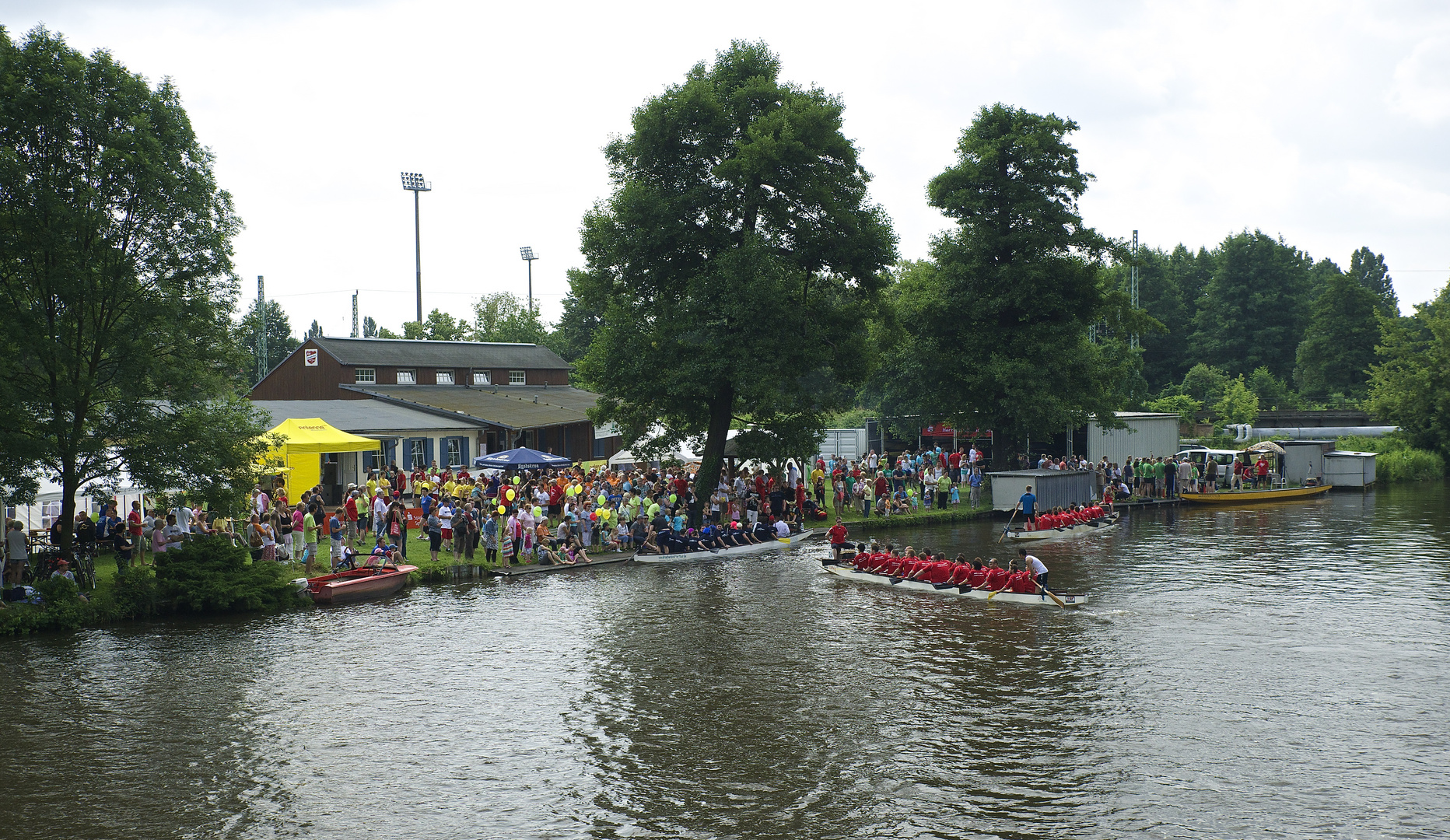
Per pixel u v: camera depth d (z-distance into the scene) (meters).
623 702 20.31
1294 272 128.00
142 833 14.57
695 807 15.38
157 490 27.34
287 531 31.62
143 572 27.16
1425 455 74.44
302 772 16.80
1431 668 21.98
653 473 45.91
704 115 39.53
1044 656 23.31
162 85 28.23
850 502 48.34
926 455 56.41
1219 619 26.67
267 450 29.81
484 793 16.02
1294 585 31.25
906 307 55.06
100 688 21.08
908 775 16.48
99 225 26.33
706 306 39.88
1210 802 15.27
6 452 25.27
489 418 59.16
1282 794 15.52
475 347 76.94
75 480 27.41
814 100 41.75
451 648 24.31
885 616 27.52
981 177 52.34
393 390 66.25
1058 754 17.28
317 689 21.09
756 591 31.03
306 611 28.11
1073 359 51.12
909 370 55.47
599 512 38.22
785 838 14.30
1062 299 52.06
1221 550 38.75
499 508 34.84
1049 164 52.69
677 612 28.08
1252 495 57.53
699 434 45.75
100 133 26.38
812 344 40.59
